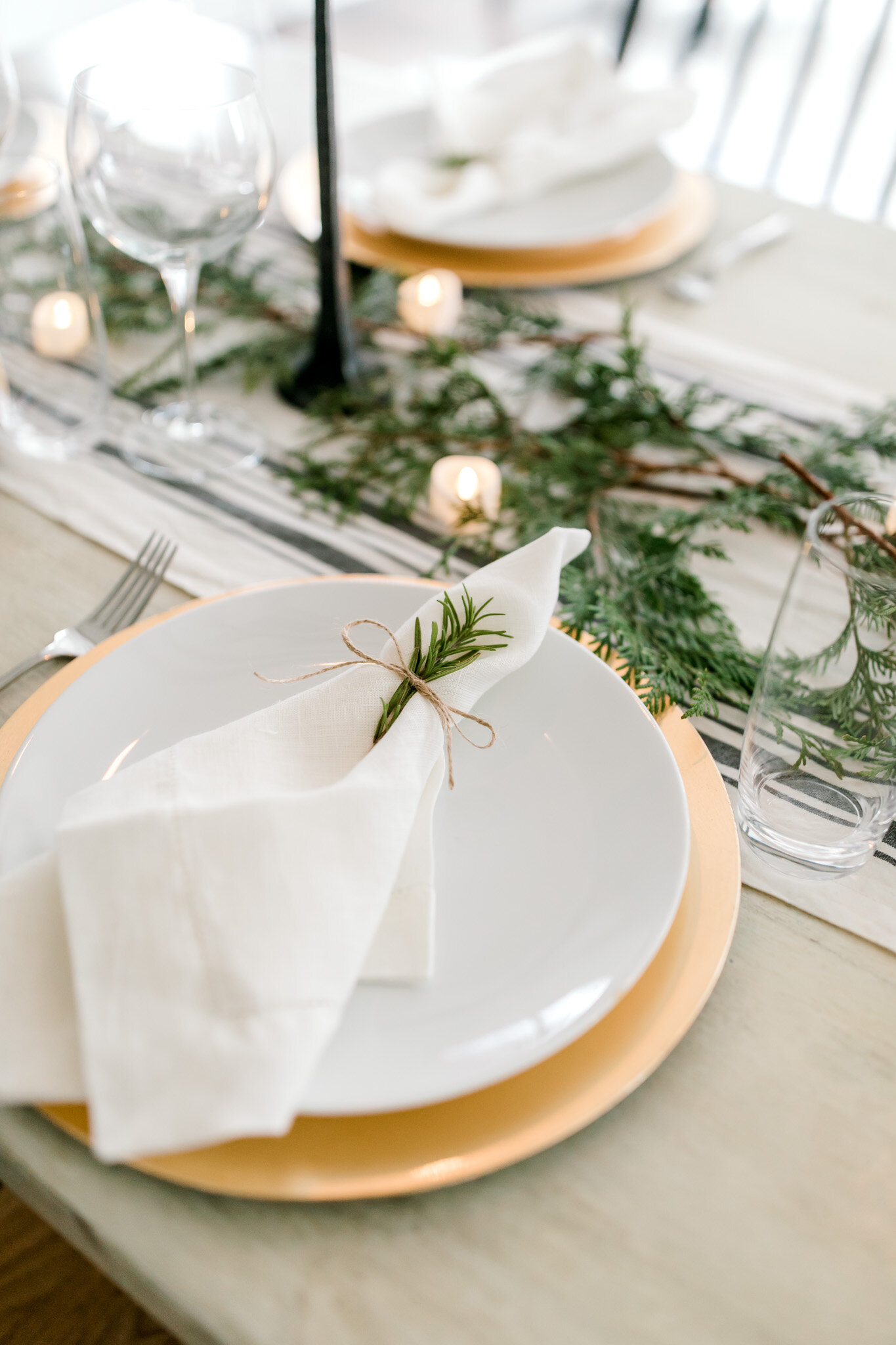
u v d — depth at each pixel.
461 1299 0.44
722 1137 0.50
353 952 0.48
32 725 0.58
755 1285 0.45
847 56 2.67
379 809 0.52
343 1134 0.47
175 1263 0.45
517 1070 0.47
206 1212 0.47
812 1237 0.47
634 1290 0.45
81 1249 0.50
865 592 0.52
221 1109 0.42
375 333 0.90
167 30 1.16
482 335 0.89
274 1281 0.45
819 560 0.53
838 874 0.57
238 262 0.95
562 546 0.61
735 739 0.63
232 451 0.79
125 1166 0.48
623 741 0.57
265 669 0.60
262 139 0.71
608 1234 0.47
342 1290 0.45
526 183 0.96
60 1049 0.46
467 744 0.58
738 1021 0.53
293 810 0.51
